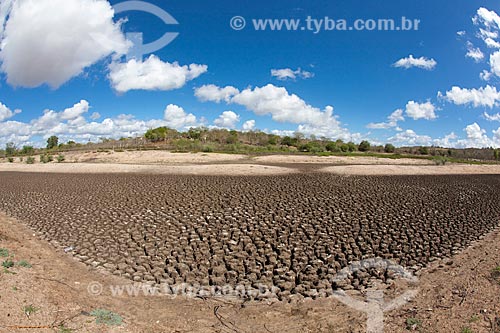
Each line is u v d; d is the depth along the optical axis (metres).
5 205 14.73
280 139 70.94
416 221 12.10
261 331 5.79
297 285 7.43
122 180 21.58
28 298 5.81
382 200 15.20
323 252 9.19
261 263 8.55
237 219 11.88
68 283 7.08
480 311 5.91
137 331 5.51
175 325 5.91
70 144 61.28
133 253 9.09
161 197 15.43
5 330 4.75
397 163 38.97
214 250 9.23
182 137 66.75
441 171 31.52
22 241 9.55
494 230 11.38
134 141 62.38
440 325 5.59
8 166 34.00
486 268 7.92
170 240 9.95
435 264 8.52
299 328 5.84
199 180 21.00
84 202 14.78
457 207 14.54
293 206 13.62
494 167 37.41
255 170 26.36
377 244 9.86
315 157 41.84
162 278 7.75
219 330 5.80
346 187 18.53
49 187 19.38
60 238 10.16
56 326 5.12
